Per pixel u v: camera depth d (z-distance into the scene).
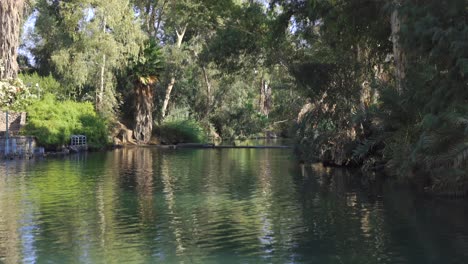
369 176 18.55
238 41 28.06
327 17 22.06
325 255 8.06
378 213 11.23
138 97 44.41
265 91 65.94
